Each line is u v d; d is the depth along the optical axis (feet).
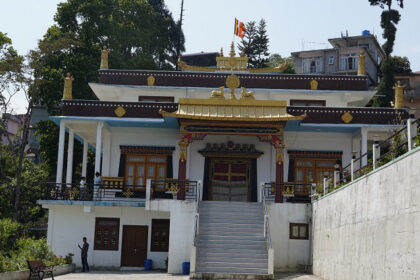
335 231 63.72
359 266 52.85
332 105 101.91
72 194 88.69
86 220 89.40
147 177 95.40
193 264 68.54
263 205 81.66
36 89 125.90
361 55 104.12
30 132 185.68
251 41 211.20
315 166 95.86
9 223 87.71
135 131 96.73
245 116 84.94
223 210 81.61
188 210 79.61
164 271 84.64
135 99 102.01
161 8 201.36
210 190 95.14
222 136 96.43
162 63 172.45
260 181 94.94
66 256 86.22
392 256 43.73
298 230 80.43
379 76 221.87
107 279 69.05
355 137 95.30
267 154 95.91
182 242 78.79
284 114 85.71
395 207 43.68
